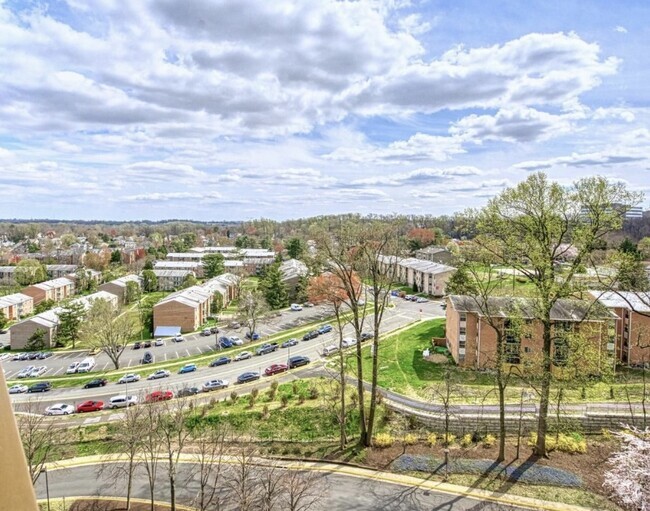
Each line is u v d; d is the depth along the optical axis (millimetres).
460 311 40531
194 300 67812
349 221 35188
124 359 53344
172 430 26734
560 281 24234
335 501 21719
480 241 25469
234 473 23812
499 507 20688
